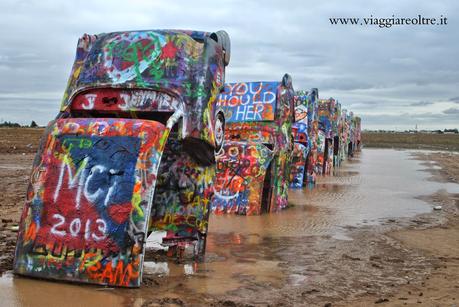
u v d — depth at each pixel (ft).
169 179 28.07
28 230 23.26
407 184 71.77
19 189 52.85
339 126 105.40
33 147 119.55
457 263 28.68
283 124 47.73
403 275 26.02
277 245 32.22
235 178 43.96
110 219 22.31
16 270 22.89
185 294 21.70
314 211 46.73
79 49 28.60
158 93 26.40
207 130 27.02
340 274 25.90
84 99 27.40
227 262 27.58
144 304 20.07
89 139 23.88
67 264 22.24
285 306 20.74
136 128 23.56
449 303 21.54
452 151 181.27
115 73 26.91
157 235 33.37
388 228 38.96
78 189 23.15
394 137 321.93
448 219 43.70
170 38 27.20
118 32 28.37
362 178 79.82
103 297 20.65
